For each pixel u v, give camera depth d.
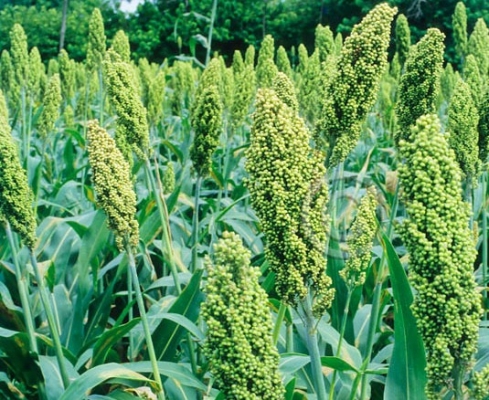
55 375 4.14
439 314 2.11
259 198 2.35
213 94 4.65
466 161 4.07
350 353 3.91
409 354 2.94
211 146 4.77
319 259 2.39
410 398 2.93
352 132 3.09
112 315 6.31
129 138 4.56
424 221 2.04
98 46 9.01
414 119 3.63
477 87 5.27
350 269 3.42
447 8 38.03
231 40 38.38
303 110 6.86
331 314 4.83
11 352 4.29
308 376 4.14
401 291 2.95
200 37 9.54
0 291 5.02
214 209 7.05
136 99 4.52
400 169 2.08
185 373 3.54
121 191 3.21
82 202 8.62
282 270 2.40
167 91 14.55
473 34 9.70
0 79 10.52
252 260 6.00
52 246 6.06
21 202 3.61
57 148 12.09
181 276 5.12
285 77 3.64
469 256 2.05
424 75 3.56
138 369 3.54
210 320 2.14
